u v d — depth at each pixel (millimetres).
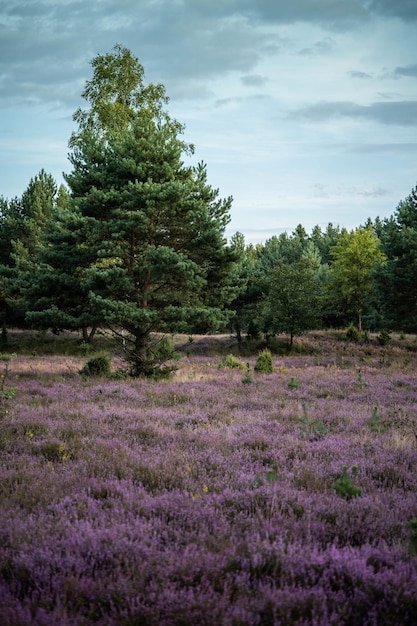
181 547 4527
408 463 7969
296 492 6172
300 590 3723
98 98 38062
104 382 18984
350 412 13000
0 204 48594
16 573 4047
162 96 38656
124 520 5215
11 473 6855
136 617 3371
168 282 23375
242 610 3400
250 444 9016
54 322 24344
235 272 24688
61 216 23734
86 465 7328
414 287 33375
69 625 3246
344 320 58688
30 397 14656
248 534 4840
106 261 27125
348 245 49844
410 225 41219
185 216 23062
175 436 9555
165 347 27828
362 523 5215
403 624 3473
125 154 23828
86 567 4094
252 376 22031
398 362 31859
